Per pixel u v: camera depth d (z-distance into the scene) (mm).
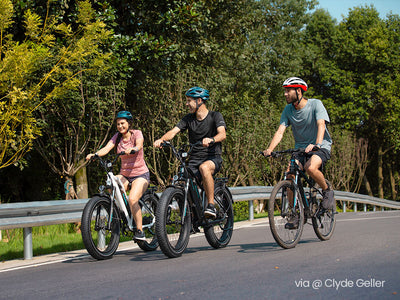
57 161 13648
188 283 3955
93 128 11508
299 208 5977
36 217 6691
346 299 3232
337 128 29188
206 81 14555
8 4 8805
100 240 6039
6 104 9523
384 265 4312
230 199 6617
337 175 28391
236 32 16984
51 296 3826
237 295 3447
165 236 5410
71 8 11664
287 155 20938
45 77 9562
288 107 6406
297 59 29469
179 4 12328
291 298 3299
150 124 13938
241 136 17250
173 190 5598
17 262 6352
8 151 9898
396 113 31922
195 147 6113
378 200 22969
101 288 3990
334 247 5605
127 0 12305
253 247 6188
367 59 32094
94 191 15125
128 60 11922
